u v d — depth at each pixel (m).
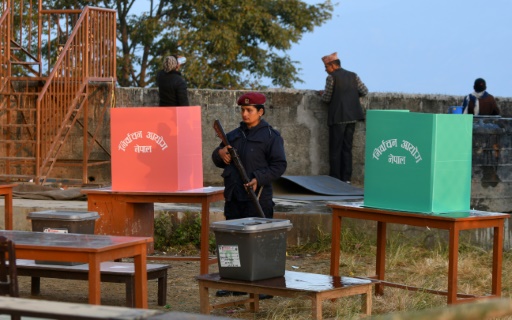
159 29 27.70
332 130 14.36
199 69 26.38
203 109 14.17
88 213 6.54
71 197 11.41
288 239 10.21
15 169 14.21
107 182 14.23
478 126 10.12
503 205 10.27
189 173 8.00
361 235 10.21
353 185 14.77
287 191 13.52
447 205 6.70
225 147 7.30
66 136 12.98
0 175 12.55
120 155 7.95
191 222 10.14
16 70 25.27
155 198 7.87
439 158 6.62
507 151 10.26
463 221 6.43
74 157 14.20
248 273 6.05
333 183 13.65
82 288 7.91
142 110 7.89
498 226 6.71
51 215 6.45
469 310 2.21
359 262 9.55
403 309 6.95
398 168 6.80
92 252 5.34
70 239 5.77
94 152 14.36
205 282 6.19
